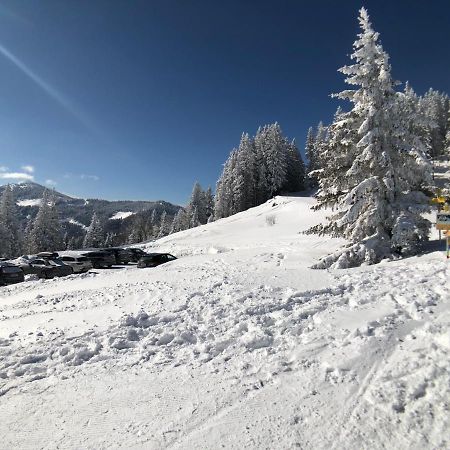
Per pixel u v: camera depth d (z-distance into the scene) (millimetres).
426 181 16891
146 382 5832
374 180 16797
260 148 81875
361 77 17500
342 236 19078
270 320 7906
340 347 6094
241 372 5777
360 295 8719
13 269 24516
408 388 4723
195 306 9562
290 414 4590
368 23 17312
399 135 16734
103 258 31391
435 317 6703
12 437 4730
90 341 7902
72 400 5516
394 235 16031
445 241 16859
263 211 61125
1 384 6305
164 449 4203
